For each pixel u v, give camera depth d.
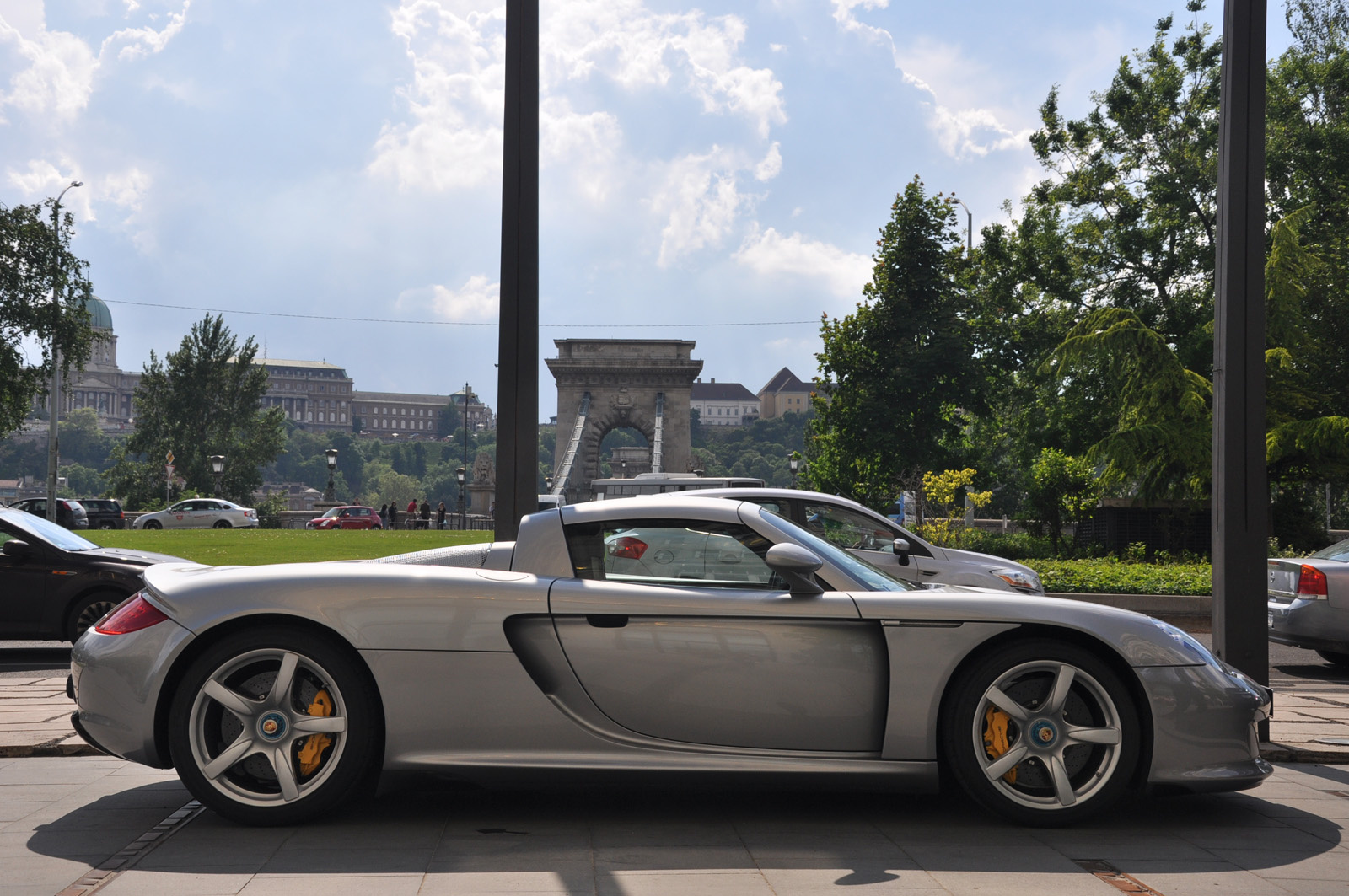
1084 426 32.03
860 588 4.29
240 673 4.07
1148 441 21.50
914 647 4.09
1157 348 22.23
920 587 4.49
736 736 4.11
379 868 3.47
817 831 4.00
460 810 4.29
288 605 4.03
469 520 60.12
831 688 4.10
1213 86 32.06
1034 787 4.13
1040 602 4.23
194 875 3.39
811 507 8.52
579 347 81.62
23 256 40.97
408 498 191.00
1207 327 29.80
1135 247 31.95
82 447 197.50
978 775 4.07
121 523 52.34
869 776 4.06
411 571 4.18
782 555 4.05
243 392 83.31
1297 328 22.36
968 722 4.09
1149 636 4.17
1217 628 5.93
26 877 3.37
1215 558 5.96
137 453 82.81
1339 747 5.67
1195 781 4.08
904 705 4.07
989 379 35.78
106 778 4.89
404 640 4.01
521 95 6.46
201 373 81.62
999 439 40.75
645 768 4.02
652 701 4.09
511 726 4.02
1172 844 3.87
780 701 4.09
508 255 6.39
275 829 3.97
